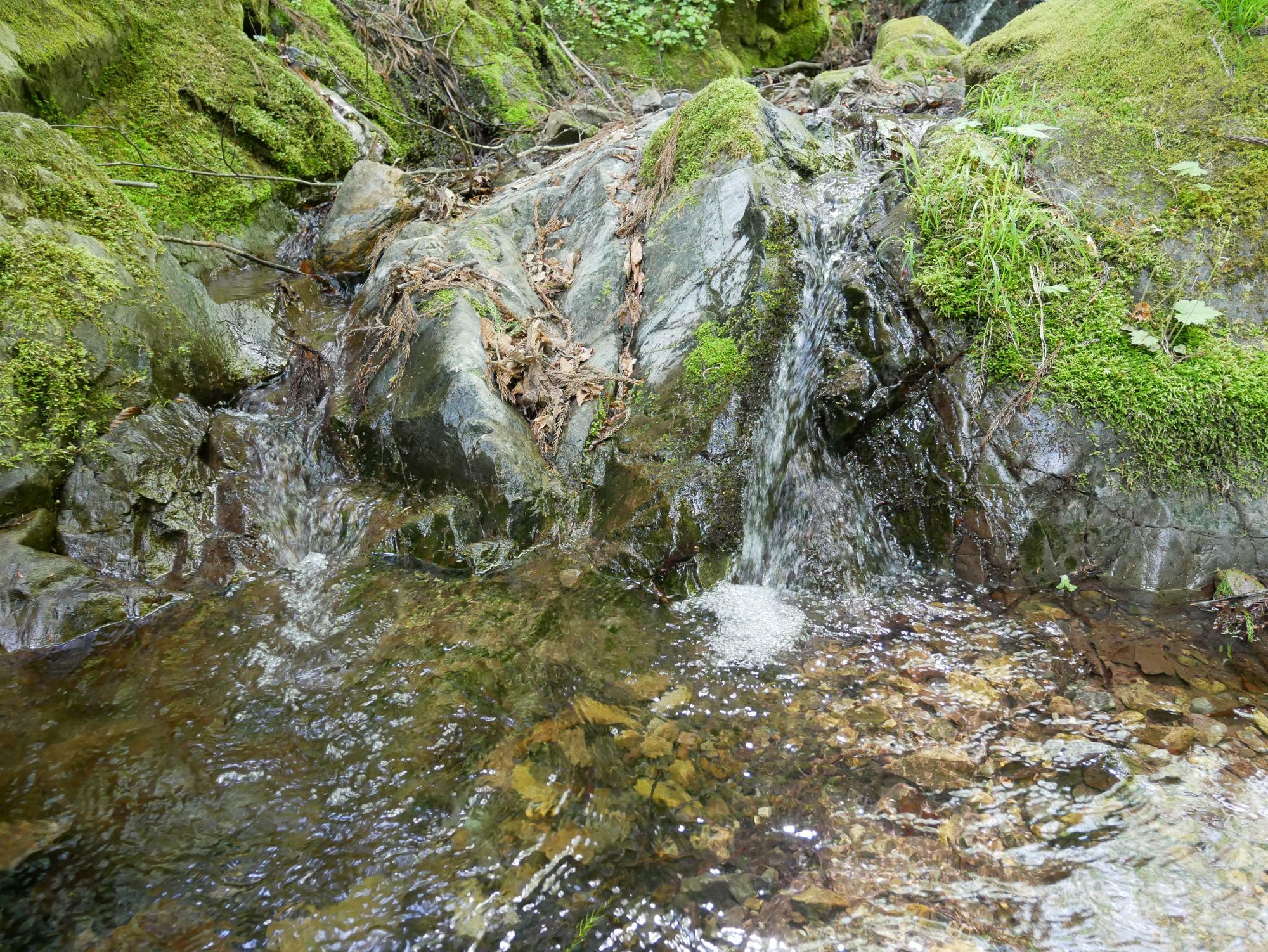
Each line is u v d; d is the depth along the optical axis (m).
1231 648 2.70
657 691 2.54
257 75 5.61
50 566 2.79
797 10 10.91
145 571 3.04
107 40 4.91
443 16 7.56
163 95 5.16
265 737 2.35
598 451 3.40
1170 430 3.01
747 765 2.27
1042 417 3.13
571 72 9.20
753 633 2.84
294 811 2.12
